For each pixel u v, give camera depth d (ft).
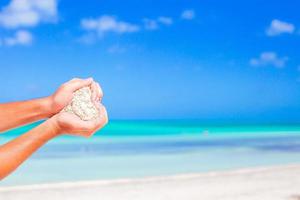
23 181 50.21
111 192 39.63
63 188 41.06
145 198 37.42
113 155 82.48
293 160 74.43
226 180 45.75
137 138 132.46
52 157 76.59
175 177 47.37
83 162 70.59
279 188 41.73
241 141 121.08
